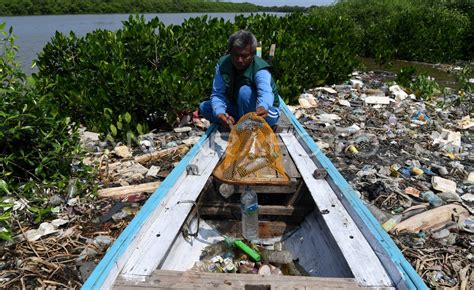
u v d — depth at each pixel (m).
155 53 7.55
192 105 6.78
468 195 4.85
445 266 3.65
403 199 4.71
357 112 7.90
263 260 3.27
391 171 5.29
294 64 8.77
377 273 2.35
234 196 3.78
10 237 3.74
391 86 9.85
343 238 2.66
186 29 9.36
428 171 5.43
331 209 3.00
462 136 6.98
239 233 3.63
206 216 3.70
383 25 16.06
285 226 3.62
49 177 4.90
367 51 15.97
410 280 2.19
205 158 3.91
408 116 7.80
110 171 5.28
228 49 3.98
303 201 3.67
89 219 4.27
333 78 10.10
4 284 3.38
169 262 2.83
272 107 4.43
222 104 4.20
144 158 5.61
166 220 2.89
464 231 4.12
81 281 3.39
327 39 11.34
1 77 4.96
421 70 13.62
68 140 5.03
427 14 16.48
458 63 15.14
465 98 9.48
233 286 2.23
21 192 4.58
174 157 5.70
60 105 6.79
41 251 3.78
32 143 4.81
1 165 4.49
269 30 10.40
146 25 8.14
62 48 7.67
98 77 6.87
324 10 20.28
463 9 18.39
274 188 3.68
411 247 3.88
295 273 3.17
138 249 2.57
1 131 4.39
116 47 7.37
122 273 2.36
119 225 4.13
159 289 2.23
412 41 15.14
